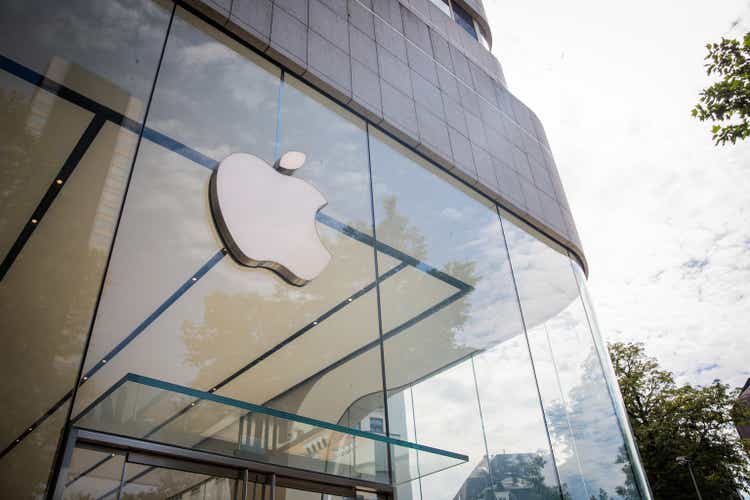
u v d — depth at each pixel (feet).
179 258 16.96
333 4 29.14
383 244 24.23
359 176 25.04
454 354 24.40
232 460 15.30
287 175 21.71
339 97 26.20
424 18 38.19
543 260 33.68
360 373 20.25
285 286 19.54
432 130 30.63
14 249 13.96
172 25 20.85
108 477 12.94
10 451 11.84
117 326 14.84
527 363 27.58
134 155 17.38
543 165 39.37
